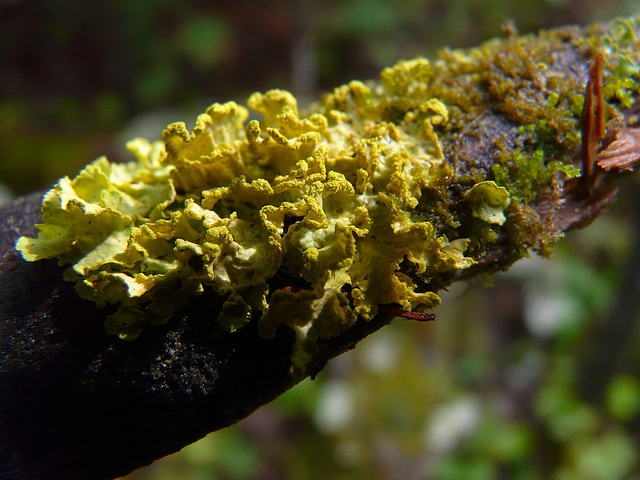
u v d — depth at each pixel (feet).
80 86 0.80
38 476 0.18
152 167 0.22
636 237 0.63
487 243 0.21
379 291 0.19
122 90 0.80
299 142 0.19
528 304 0.67
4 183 0.68
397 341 0.64
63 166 0.70
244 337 0.19
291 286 0.19
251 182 0.19
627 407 0.61
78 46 0.81
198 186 0.20
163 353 0.19
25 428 0.18
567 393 0.62
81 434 0.18
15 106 0.76
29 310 0.19
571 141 0.21
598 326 0.64
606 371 0.62
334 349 0.20
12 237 0.22
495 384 0.64
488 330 0.67
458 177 0.20
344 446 0.58
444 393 0.62
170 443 0.19
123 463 0.19
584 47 0.23
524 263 0.68
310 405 0.59
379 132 0.20
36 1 0.79
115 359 0.18
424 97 0.22
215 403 0.19
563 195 0.22
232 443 0.57
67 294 0.19
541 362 0.64
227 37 0.82
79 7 0.80
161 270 0.18
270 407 0.59
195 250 0.18
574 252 0.70
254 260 0.19
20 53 0.79
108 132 0.76
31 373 0.18
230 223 0.19
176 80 0.81
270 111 0.21
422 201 0.20
